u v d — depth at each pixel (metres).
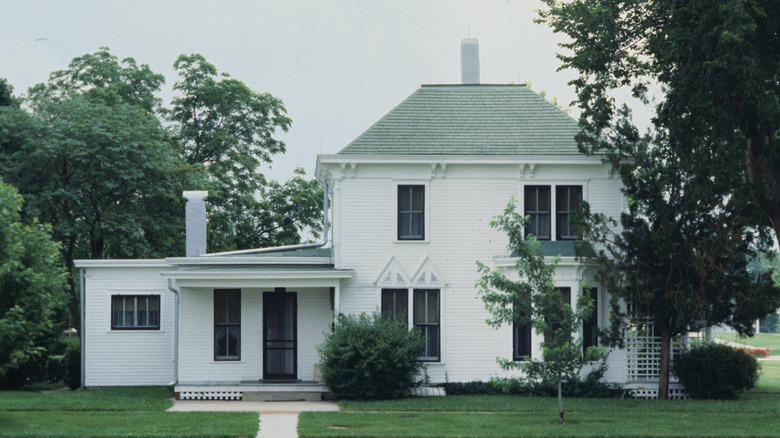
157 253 42.56
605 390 26.91
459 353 27.52
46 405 22.53
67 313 36.59
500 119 28.80
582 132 26.34
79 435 17.94
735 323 25.44
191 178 42.00
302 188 52.47
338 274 26.42
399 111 28.84
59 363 31.80
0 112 38.34
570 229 27.77
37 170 38.56
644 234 25.17
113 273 29.08
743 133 22.70
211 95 47.97
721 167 22.11
